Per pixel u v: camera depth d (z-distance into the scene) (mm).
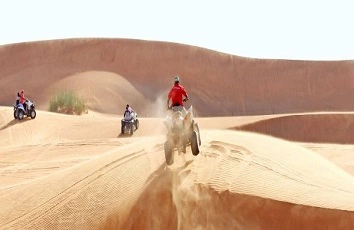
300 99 88250
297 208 9469
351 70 89438
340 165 23344
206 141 13844
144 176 11938
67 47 95312
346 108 85250
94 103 78688
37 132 40375
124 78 88938
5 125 41188
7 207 13203
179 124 11328
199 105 85875
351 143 45438
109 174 12812
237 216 9922
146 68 92062
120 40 94562
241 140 14219
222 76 91312
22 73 92375
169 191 10688
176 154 12719
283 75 90812
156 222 10492
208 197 10297
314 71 90312
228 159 12008
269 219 9672
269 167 11648
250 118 49094
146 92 86312
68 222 11477
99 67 92500
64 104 61250
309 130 46875
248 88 90125
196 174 11117
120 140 30172
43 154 26938
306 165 12625
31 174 20969
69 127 42500
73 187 12859
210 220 10086
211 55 93000
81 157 24516
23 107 42656
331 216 9195
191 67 92000
